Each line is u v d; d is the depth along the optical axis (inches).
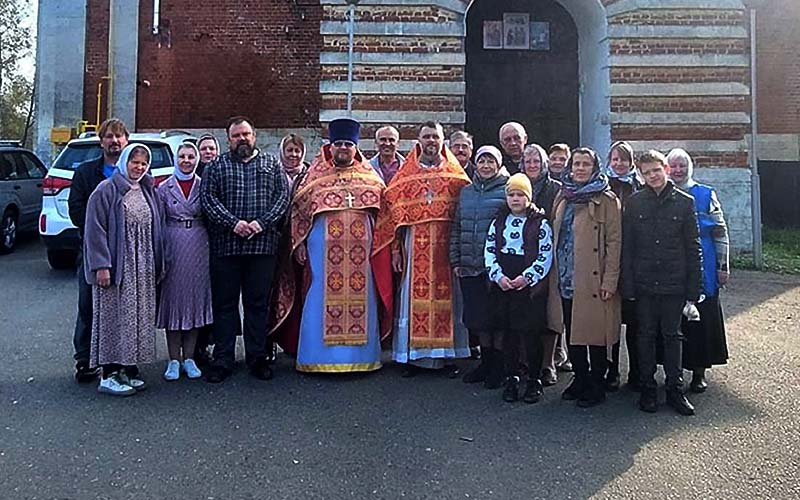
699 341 221.1
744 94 470.9
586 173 216.5
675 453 177.6
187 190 232.8
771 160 675.4
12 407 204.8
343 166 246.8
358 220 244.4
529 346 219.1
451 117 466.3
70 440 182.2
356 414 203.0
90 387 223.1
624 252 210.1
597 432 191.5
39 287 378.9
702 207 223.5
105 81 662.5
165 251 226.8
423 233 242.5
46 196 403.2
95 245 211.6
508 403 214.1
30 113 1512.1
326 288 240.5
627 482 161.6
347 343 239.5
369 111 465.7
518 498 153.9
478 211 229.0
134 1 660.1
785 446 182.2
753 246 462.9
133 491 155.6
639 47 471.5
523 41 551.2
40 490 155.3
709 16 471.8
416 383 233.0
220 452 175.9
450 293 243.4
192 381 231.1
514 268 216.1
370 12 466.6
